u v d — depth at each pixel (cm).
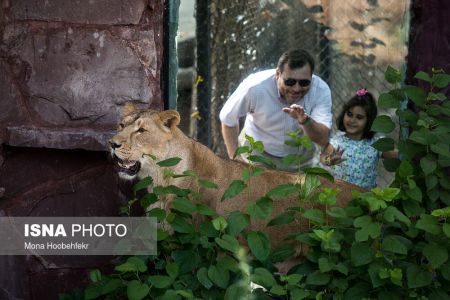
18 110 537
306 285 479
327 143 655
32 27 536
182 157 525
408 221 461
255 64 898
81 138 530
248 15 891
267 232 527
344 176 650
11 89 535
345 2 887
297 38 914
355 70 883
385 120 516
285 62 648
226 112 677
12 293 541
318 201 479
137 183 502
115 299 497
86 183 549
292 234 490
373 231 458
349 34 887
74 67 539
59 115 541
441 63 561
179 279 479
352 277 470
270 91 664
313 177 479
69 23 537
